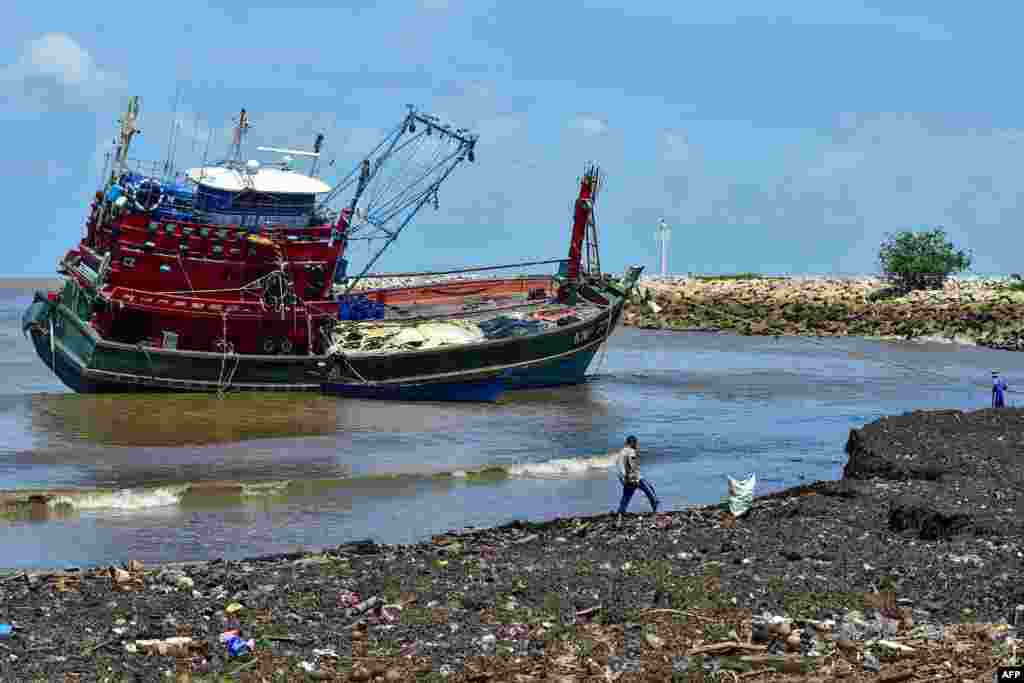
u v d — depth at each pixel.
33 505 29.12
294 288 51.41
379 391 51.44
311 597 18.45
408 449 39.19
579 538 23.72
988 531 21.64
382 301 59.81
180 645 15.86
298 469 34.94
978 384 63.59
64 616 17.38
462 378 52.84
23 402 46.84
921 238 116.44
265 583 19.41
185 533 26.45
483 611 17.53
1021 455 30.84
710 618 16.80
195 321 50.09
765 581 18.67
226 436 40.66
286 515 28.64
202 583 19.48
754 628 16.12
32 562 23.45
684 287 125.19
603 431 44.25
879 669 14.40
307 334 51.81
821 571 19.31
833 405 53.50
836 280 127.50
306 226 51.75
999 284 117.19
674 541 22.23
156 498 30.31
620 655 15.38
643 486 27.14
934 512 22.69
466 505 30.28
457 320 57.56
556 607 17.61
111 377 48.59
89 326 49.00
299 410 47.00
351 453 38.09
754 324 99.88
